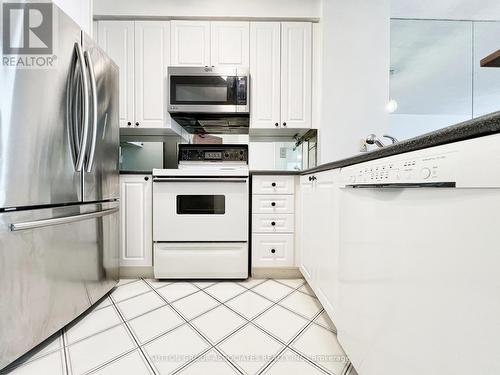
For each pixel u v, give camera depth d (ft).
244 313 4.52
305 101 6.98
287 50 6.93
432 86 10.14
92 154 4.34
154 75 6.85
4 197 3.10
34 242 3.51
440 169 1.57
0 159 3.07
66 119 3.91
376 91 6.84
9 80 3.15
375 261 2.33
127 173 5.94
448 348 1.48
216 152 7.07
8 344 3.18
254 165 8.12
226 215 5.98
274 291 5.45
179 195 5.92
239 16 6.78
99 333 3.93
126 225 5.98
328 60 6.78
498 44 8.73
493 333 1.24
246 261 6.03
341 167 3.35
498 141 1.23
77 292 4.27
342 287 3.17
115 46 6.78
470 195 1.36
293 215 6.10
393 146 2.09
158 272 5.94
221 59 6.88
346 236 3.05
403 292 1.91
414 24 8.21
